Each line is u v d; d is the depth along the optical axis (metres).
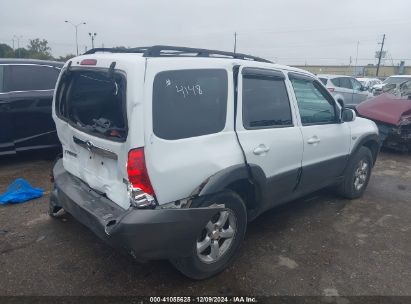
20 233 4.02
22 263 3.46
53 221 4.32
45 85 6.43
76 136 3.44
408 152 8.89
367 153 5.36
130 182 2.79
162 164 2.84
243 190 3.67
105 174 3.18
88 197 3.28
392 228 4.50
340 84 14.46
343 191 5.27
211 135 3.17
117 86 2.93
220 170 3.20
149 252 2.82
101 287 3.16
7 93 6.04
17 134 6.20
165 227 2.80
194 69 3.12
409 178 6.73
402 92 8.94
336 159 4.75
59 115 3.73
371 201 5.39
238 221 3.46
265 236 4.16
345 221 4.64
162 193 2.88
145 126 2.75
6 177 5.84
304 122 4.23
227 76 3.36
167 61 2.95
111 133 2.96
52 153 6.94
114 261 3.53
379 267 3.61
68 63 3.61
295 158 4.04
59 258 3.56
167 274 3.37
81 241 3.88
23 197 4.87
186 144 2.98
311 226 4.46
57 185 3.64
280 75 3.94
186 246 2.97
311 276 3.42
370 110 8.66
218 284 3.26
